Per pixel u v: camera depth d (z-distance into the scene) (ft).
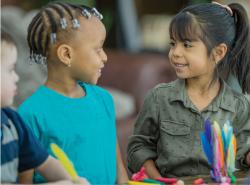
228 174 6.26
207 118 7.20
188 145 7.21
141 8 22.17
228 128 6.27
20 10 16.10
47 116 6.15
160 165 7.30
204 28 6.93
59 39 6.17
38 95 6.26
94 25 6.30
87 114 6.36
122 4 19.13
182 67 7.01
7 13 14.52
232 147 6.24
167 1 22.31
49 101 6.23
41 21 6.21
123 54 16.87
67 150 6.18
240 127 7.38
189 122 7.23
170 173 7.25
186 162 7.15
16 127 5.65
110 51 17.33
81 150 6.24
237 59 7.41
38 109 6.15
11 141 5.50
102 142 6.47
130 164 7.57
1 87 5.33
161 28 21.94
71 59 6.23
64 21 6.14
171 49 7.09
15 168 5.54
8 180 5.44
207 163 7.11
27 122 6.09
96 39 6.30
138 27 21.21
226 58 7.32
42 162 5.74
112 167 6.63
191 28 6.88
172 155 7.20
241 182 6.21
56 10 6.21
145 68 16.05
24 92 13.57
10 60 5.41
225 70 7.36
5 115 5.59
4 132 5.48
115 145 6.76
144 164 7.36
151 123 7.50
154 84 16.08
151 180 6.14
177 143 7.24
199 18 6.95
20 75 13.67
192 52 6.94
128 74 16.06
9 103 5.44
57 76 6.31
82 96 6.51
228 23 7.18
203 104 7.25
